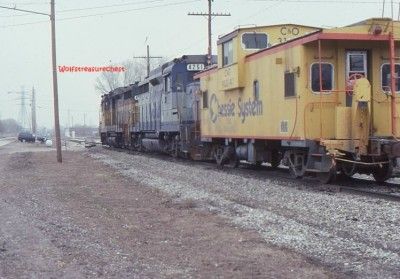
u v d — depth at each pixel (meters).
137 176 19.69
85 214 11.69
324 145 13.96
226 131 20.55
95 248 8.36
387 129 14.55
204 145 24.47
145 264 7.46
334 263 7.35
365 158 14.49
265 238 8.94
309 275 6.86
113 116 47.56
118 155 33.66
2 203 13.32
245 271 7.07
